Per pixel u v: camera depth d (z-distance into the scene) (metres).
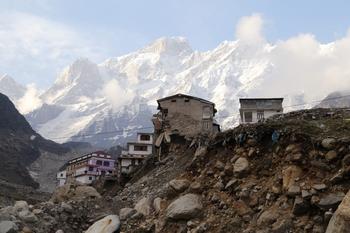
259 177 20.41
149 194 32.34
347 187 16.77
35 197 56.94
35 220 25.05
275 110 54.91
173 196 23.59
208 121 59.59
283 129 20.61
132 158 82.12
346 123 20.00
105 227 22.91
